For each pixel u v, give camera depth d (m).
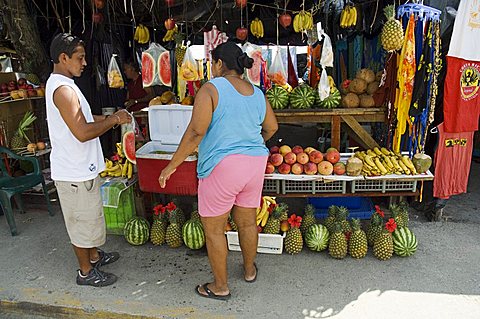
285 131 8.56
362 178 3.18
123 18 5.67
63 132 2.52
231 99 2.30
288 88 3.97
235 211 2.66
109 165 3.69
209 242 2.56
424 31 3.14
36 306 2.74
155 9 5.34
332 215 3.39
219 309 2.60
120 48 5.94
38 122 5.14
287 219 3.33
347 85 3.83
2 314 2.79
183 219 3.54
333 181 3.26
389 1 4.23
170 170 2.44
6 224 4.02
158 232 3.41
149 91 5.28
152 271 3.07
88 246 2.78
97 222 2.76
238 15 6.24
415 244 3.10
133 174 3.63
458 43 3.36
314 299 2.66
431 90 3.22
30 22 4.09
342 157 3.60
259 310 2.57
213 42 3.93
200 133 2.29
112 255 3.20
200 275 3.00
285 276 2.93
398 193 3.29
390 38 3.12
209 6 5.30
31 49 4.14
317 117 3.67
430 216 3.77
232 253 3.28
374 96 3.68
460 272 2.92
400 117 3.38
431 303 2.59
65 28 4.99
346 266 3.04
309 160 3.33
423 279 2.84
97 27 5.36
